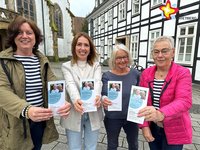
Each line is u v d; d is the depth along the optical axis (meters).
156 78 1.75
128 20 13.98
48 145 3.00
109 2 17.47
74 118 1.95
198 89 7.12
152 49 1.74
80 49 1.95
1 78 1.44
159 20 10.08
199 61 7.84
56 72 11.52
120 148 2.97
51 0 20.88
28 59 1.63
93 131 2.09
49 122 1.85
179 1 8.60
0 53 1.52
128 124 2.26
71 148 2.03
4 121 1.56
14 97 1.39
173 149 1.73
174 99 1.63
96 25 23.59
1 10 10.99
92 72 2.01
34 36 1.65
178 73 1.63
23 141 1.61
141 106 1.59
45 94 1.74
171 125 1.68
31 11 18.11
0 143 1.59
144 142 3.15
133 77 2.21
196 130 3.67
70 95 1.84
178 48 8.95
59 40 23.31
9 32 1.58
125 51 2.15
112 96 2.00
